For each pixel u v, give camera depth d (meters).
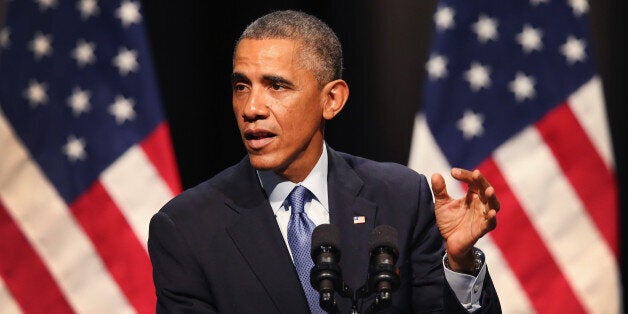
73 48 10.34
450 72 10.27
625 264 10.43
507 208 10.27
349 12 10.38
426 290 6.28
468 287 5.73
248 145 5.86
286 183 6.25
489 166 10.23
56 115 10.33
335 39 6.17
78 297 10.38
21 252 10.36
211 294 6.13
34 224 10.34
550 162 10.24
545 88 10.27
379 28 10.33
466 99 10.27
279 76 5.75
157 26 10.45
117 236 10.34
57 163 10.33
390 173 6.59
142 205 10.31
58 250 10.35
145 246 10.34
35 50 10.34
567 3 10.32
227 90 10.55
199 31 10.50
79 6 10.39
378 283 5.02
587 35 10.29
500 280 10.32
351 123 10.38
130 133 10.34
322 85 6.01
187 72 10.46
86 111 10.32
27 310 10.36
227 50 10.52
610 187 10.23
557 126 10.25
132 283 10.36
